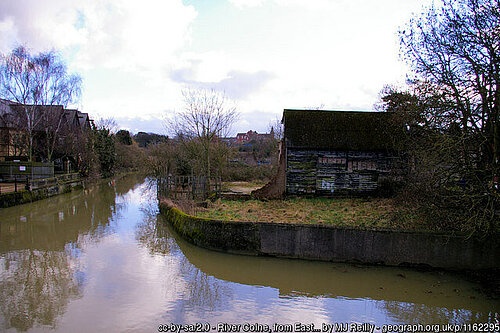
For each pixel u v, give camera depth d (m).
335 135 18.45
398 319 7.17
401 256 9.88
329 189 18.61
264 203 17.45
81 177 38.34
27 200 22.34
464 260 9.52
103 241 13.11
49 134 33.91
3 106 34.69
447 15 10.52
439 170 10.53
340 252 10.27
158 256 11.20
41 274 9.55
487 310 7.49
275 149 39.03
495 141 9.98
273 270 9.80
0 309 7.41
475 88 10.27
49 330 6.54
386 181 18.36
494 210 9.38
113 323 6.82
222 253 11.13
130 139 72.62
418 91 12.09
